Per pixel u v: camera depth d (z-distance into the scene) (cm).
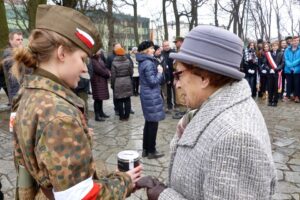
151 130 469
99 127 676
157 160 471
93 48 133
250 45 1054
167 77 774
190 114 146
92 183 122
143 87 458
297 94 988
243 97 126
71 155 113
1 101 964
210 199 114
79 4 1158
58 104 118
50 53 124
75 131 115
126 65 705
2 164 455
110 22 1562
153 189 142
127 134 621
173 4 1709
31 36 127
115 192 133
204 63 125
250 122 117
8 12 1179
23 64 129
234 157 112
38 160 116
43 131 114
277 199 358
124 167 154
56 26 123
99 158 487
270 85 929
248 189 111
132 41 3133
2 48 724
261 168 111
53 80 125
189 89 135
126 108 731
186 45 133
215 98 128
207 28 131
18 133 122
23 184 133
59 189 113
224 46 127
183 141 131
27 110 120
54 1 855
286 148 535
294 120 743
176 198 129
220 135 116
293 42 980
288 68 999
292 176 420
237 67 130
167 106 803
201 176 121
